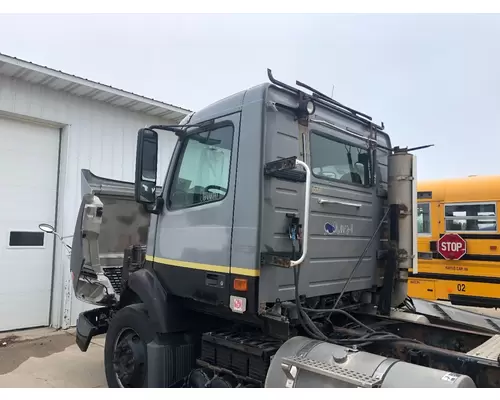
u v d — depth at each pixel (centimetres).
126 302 470
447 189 876
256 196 309
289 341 301
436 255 873
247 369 325
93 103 827
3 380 536
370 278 409
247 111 329
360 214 400
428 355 295
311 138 361
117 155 861
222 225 332
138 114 896
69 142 791
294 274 309
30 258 762
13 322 742
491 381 267
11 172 742
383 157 445
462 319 445
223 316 357
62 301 778
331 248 363
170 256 379
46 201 784
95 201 588
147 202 362
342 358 267
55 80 730
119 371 422
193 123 385
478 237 833
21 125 757
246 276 307
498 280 806
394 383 243
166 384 373
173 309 384
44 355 636
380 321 400
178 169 395
